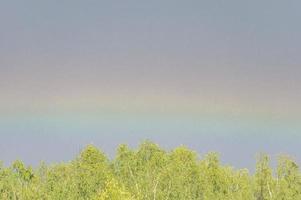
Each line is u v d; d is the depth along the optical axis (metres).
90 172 196.25
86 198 190.00
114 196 172.62
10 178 186.38
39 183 191.00
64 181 193.25
